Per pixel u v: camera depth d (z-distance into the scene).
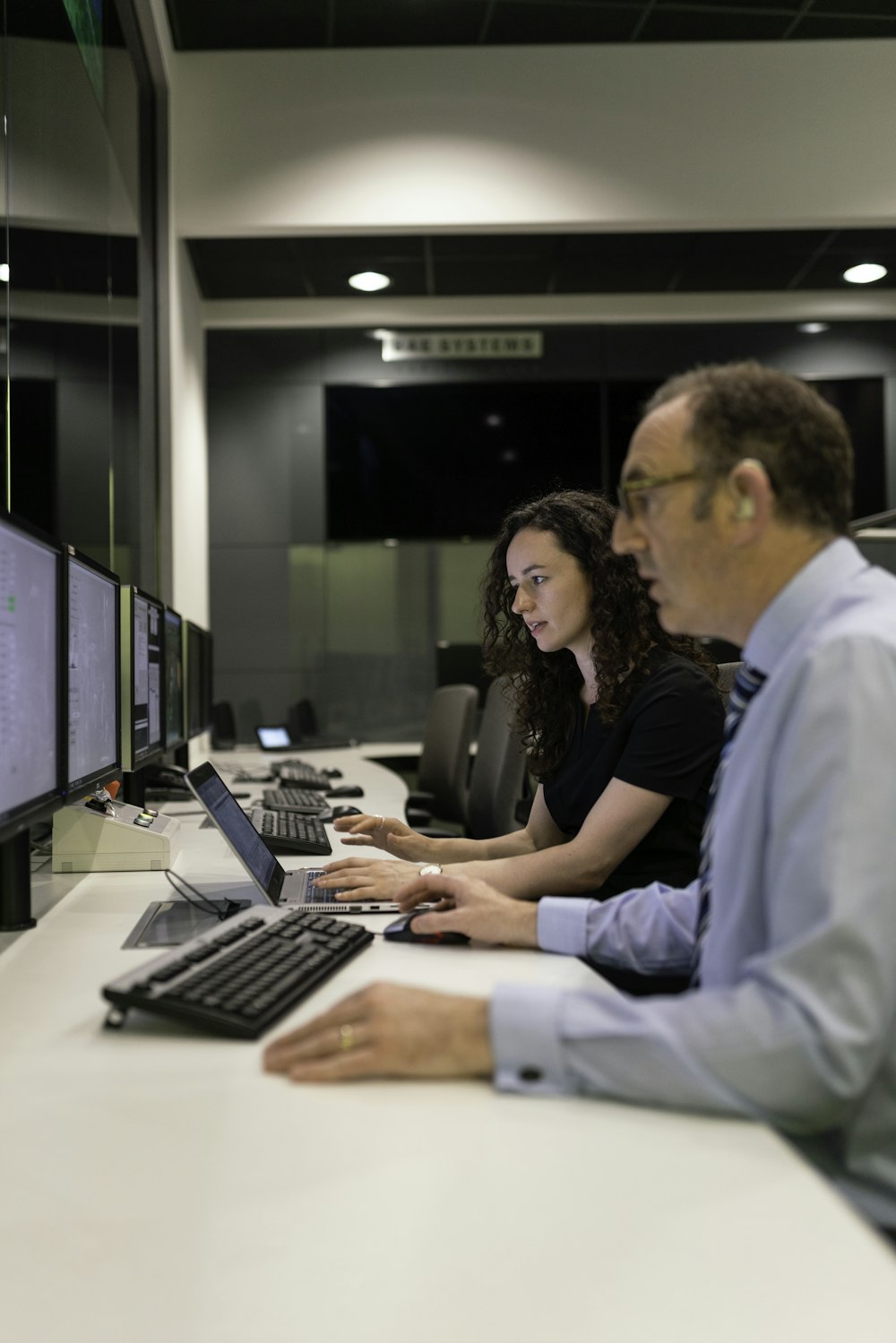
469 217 4.24
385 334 6.00
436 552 6.04
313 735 5.72
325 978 1.05
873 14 4.07
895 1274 0.56
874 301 5.87
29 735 1.25
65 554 1.39
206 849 2.03
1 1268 0.58
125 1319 0.54
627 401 6.01
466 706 3.48
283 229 4.27
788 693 0.81
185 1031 0.93
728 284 5.64
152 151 4.17
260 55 4.24
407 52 4.25
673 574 0.88
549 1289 0.55
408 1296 0.55
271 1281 0.56
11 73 2.38
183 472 4.71
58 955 1.21
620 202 4.25
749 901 0.83
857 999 0.71
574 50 4.25
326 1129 0.73
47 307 2.71
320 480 5.99
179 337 4.53
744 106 4.27
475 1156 0.69
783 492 0.84
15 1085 0.81
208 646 4.14
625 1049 0.75
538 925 1.18
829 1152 0.79
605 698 1.58
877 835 0.73
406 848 1.79
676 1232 0.60
